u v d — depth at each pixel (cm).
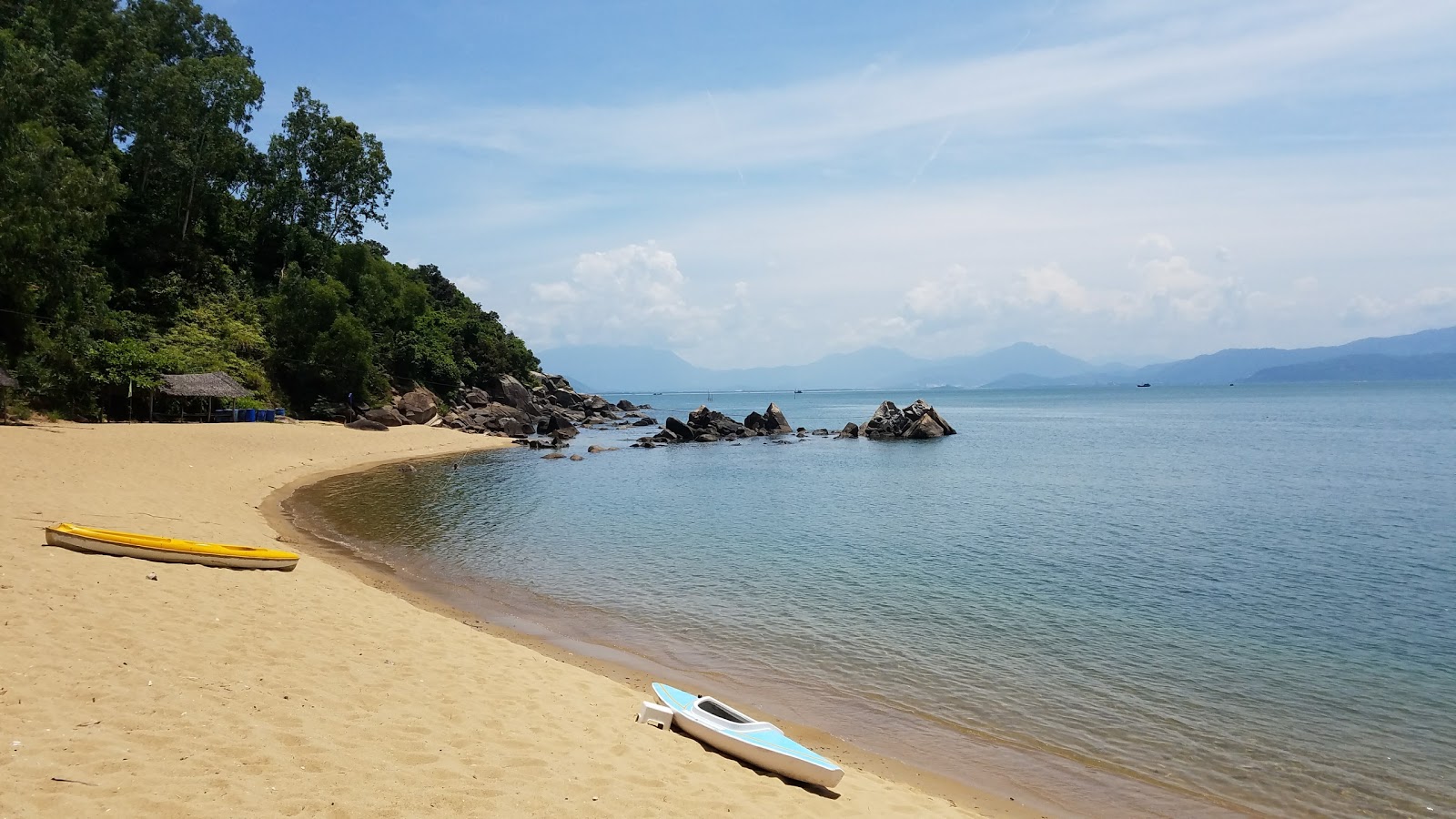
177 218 6462
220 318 6316
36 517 1833
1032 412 14400
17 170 4122
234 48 7625
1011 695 1411
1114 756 1185
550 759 872
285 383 6606
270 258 7462
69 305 4597
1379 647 1697
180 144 6294
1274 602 2039
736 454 6234
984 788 1077
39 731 729
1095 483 4422
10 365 4175
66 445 3331
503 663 1272
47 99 4719
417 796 716
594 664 1483
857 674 1498
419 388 7875
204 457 3797
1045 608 1961
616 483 4388
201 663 1000
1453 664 1598
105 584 1309
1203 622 1864
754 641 1680
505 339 10469
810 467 5303
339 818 650
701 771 934
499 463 5312
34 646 962
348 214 8056
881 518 3272
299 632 1234
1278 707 1379
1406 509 3491
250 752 754
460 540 2670
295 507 3053
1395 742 1250
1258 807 1049
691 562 2417
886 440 7581
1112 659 1608
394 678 1081
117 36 6094
